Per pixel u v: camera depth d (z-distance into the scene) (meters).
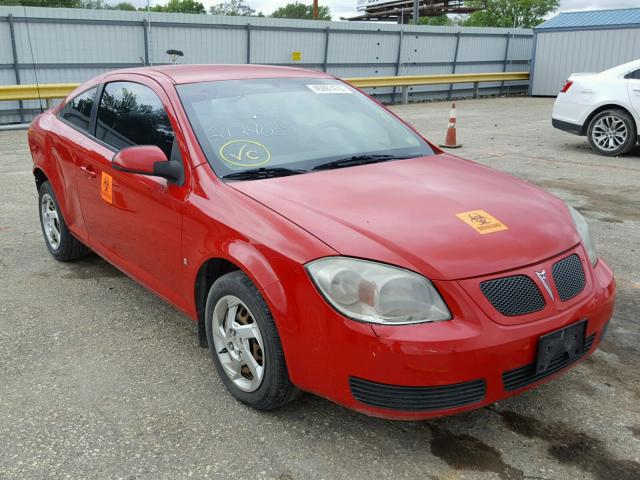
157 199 3.19
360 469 2.43
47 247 4.99
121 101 3.84
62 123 4.51
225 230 2.72
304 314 2.39
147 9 16.31
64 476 2.38
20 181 7.72
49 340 3.54
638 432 2.67
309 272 2.37
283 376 2.58
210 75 3.67
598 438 2.63
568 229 2.74
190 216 2.94
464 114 16.50
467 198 2.81
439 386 2.24
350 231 2.44
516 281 2.39
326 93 3.86
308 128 3.45
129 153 3.01
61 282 4.43
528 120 14.80
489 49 23.70
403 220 2.55
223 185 2.89
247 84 3.66
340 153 3.32
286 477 2.38
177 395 2.96
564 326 2.44
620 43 20.30
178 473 2.40
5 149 10.40
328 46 19.83
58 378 3.12
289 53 19.14
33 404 2.88
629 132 9.27
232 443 2.59
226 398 2.93
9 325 3.73
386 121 3.85
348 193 2.79
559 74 22.03
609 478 2.38
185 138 3.14
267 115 3.44
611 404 2.89
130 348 3.45
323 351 2.36
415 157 3.48
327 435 2.64
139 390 3.01
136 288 4.33
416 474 2.40
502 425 2.71
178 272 3.13
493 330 2.28
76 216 4.28
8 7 14.27
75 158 4.11
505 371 2.31
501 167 8.70
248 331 2.69
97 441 2.60
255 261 2.54
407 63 21.70
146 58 16.59
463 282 2.30
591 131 9.73
